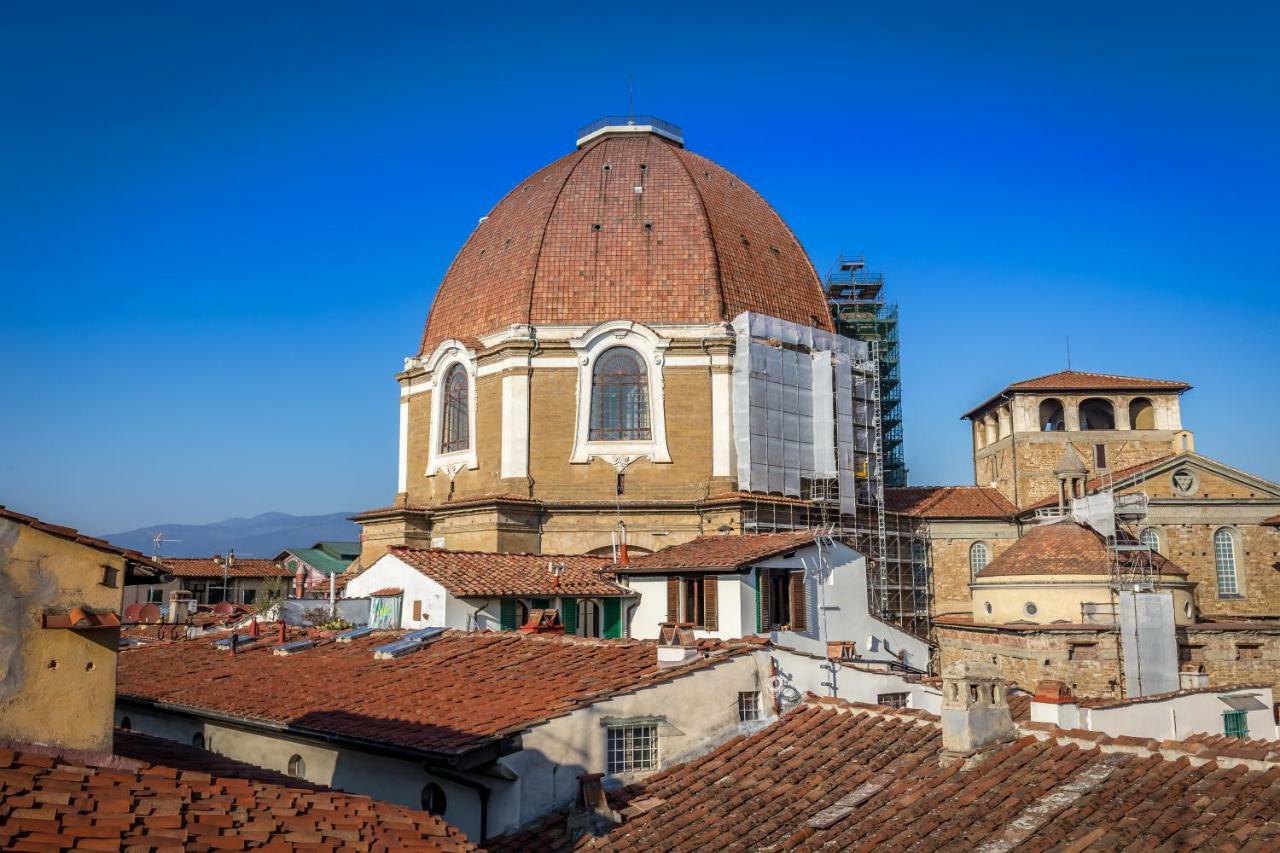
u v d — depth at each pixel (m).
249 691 32.44
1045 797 19.31
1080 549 58.34
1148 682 54.03
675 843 20.44
